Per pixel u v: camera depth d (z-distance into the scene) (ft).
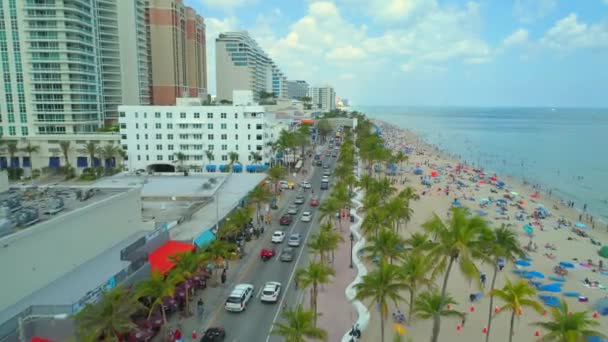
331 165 482.69
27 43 408.26
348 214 270.87
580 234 269.85
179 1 654.94
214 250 159.53
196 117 406.82
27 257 116.47
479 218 108.99
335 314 143.33
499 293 110.22
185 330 130.21
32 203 155.63
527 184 469.57
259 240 219.41
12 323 102.42
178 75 651.25
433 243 113.80
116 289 106.42
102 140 426.51
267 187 298.97
